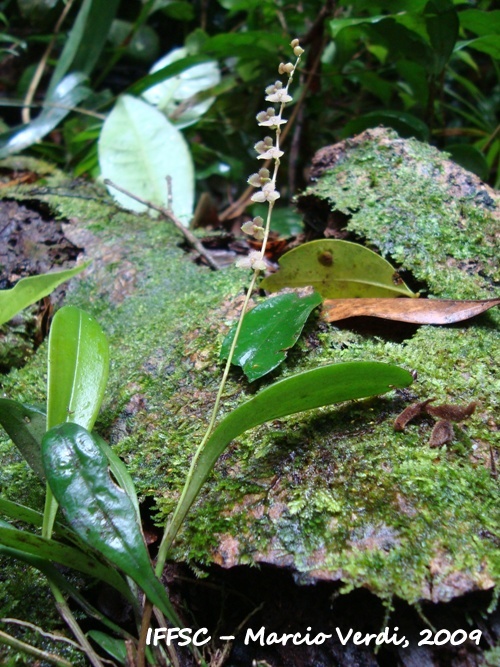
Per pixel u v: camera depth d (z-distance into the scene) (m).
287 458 0.18
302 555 0.16
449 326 0.23
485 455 0.18
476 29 0.36
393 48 0.37
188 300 0.27
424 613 0.16
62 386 0.19
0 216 0.34
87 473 0.16
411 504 0.17
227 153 0.54
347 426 0.19
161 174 0.38
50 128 0.43
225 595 0.18
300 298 0.22
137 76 0.62
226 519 0.17
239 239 0.36
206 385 0.22
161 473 0.20
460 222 0.26
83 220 0.35
